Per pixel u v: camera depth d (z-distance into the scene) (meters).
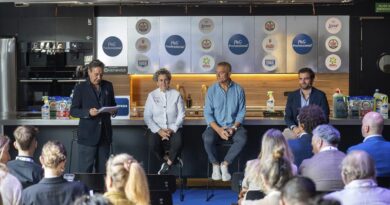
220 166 7.04
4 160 4.19
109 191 3.10
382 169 4.34
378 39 10.03
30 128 4.30
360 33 10.03
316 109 4.82
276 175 3.17
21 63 10.07
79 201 2.64
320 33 10.00
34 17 10.02
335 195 3.31
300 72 6.96
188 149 7.57
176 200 6.98
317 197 2.21
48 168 3.69
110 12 10.03
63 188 3.67
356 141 7.52
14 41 9.98
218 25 10.01
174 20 10.01
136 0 8.61
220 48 10.03
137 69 10.04
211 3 9.02
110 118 6.66
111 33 10.01
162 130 6.96
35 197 3.64
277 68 10.02
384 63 10.05
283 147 3.75
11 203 3.65
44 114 7.57
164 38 10.04
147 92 10.26
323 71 10.01
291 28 9.98
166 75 7.12
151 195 4.23
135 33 10.02
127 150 7.55
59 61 10.05
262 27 10.00
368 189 3.26
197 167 7.57
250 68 10.02
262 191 3.58
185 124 7.34
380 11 9.98
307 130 4.81
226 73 7.13
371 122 4.44
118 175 3.06
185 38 10.04
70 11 9.99
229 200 6.98
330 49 10.01
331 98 10.10
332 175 3.95
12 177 3.74
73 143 7.52
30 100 10.09
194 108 9.77
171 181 4.77
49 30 10.02
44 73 10.05
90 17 9.98
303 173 4.03
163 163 7.25
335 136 4.08
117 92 10.06
